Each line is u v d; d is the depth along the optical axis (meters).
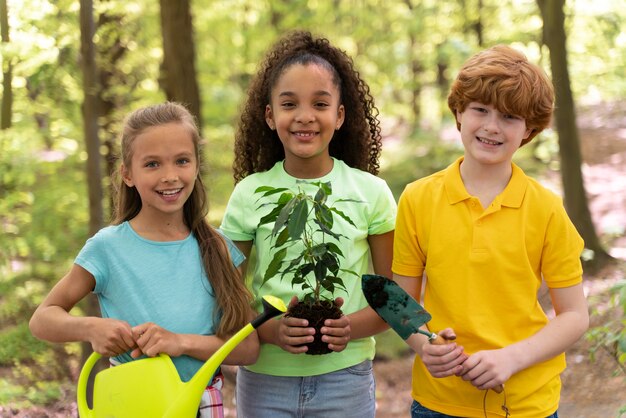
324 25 12.70
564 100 7.35
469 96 2.12
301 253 2.28
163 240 2.26
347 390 2.44
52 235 7.36
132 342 2.06
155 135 2.18
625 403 4.52
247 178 2.57
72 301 2.21
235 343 1.94
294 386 2.42
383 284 2.03
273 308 1.90
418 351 2.20
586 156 11.13
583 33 10.09
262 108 2.64
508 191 2.17
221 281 2.24
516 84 2.06
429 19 12.30
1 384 5.63
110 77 6.86
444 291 2.19
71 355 6.02
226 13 11.83
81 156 7.45
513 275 2.14
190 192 2.25
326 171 2.53
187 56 6.57
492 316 2.15
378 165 2.82
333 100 2.46
